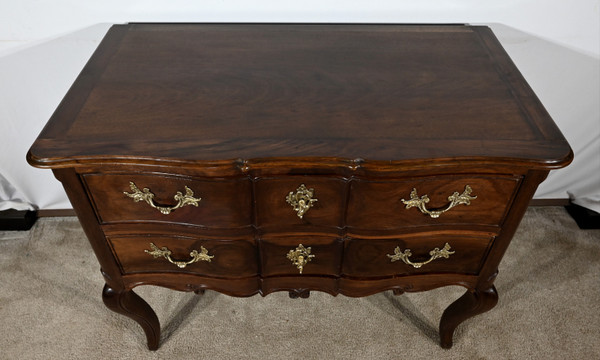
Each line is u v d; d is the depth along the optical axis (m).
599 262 1.29
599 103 1.15
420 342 1.11
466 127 0.66
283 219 0.72
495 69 0.79
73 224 1.37
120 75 0.76
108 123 0.66
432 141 0.63
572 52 1.05
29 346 1.09
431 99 0.72
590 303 1.19
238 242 0.77
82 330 1.13
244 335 1.13
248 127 0.66
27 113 1.13
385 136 0.64
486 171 0.64
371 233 0.74
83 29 1.00
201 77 0.76
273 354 1.09
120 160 0.61
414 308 1.18
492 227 0.73
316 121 0.67
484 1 0.97
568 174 1.33
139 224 0.73
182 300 1.20
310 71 0.78
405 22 1.00
